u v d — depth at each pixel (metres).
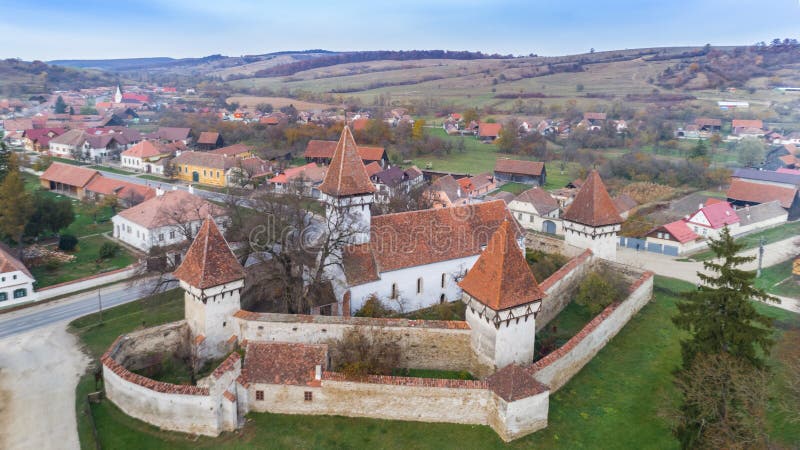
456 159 183.50
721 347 45.94
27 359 58.56
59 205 95.94
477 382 48.22
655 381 56.22
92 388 52.66
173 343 56.97
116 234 101.25
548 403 48.69
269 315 55.41
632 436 48.03
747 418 43.00
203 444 45.66
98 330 64.69
